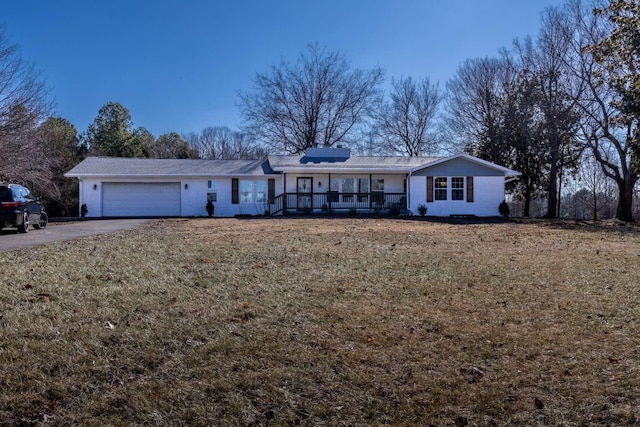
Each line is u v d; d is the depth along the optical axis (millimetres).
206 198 25578
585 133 25312
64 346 3648
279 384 3127
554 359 3533
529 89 28562
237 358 3521
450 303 5109
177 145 49812
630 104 17203
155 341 3816
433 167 24672
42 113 23125
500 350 3713
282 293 5473
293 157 28188
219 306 4867
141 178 25000
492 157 31609
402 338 3969
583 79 24781
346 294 5469
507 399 2947
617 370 3328
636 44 16469
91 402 2859
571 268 7355
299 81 37281
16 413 2725
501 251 9516
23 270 6629
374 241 11234
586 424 2676
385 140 39188
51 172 27891
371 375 3266
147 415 2744
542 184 31078
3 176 22453
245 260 7816
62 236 12078
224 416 2752
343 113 37812
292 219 20109
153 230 13961
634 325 4320
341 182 26172
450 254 8938
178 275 6430
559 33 26391
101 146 43688
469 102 33031
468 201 24703
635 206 30891
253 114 37656
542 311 4809
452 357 3578
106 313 4531
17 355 3443
